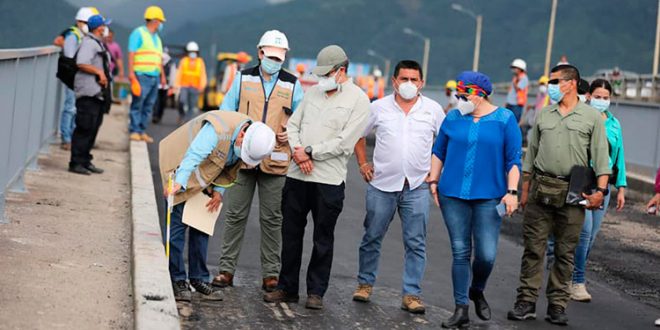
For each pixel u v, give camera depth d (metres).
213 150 9.14
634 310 10.80
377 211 10.03
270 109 10.17
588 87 11.27
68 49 15.50
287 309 9.60
